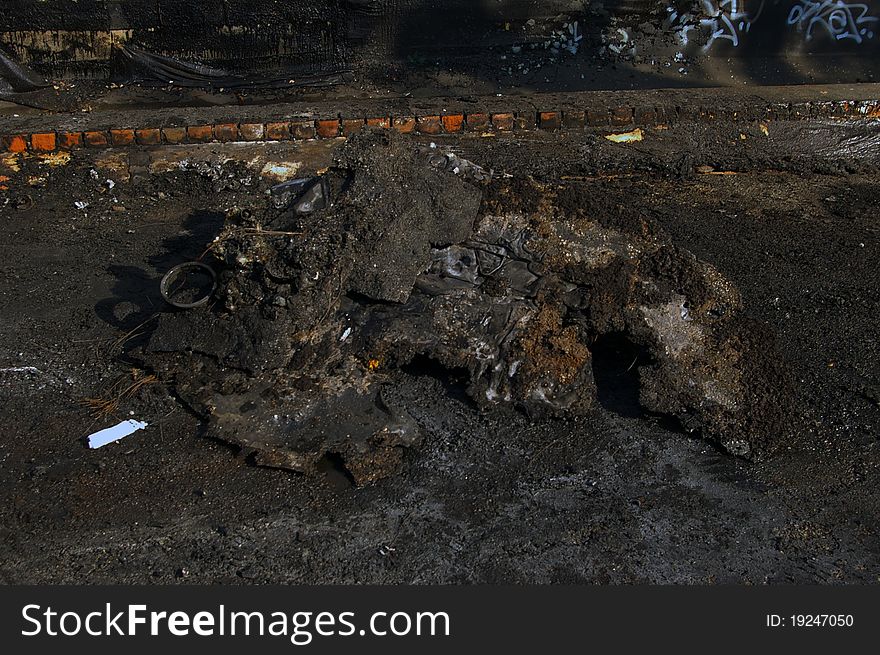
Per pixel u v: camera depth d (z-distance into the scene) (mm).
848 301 6531
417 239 5395
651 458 4941
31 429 5047
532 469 4828
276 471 4758
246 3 10672
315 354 5129
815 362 5797
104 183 8242
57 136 8633
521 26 11344
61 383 5453
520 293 5418
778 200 8344
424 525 4438
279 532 4387
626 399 5375
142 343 5781
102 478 4695
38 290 6531
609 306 5375
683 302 5477
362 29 11047
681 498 4672
